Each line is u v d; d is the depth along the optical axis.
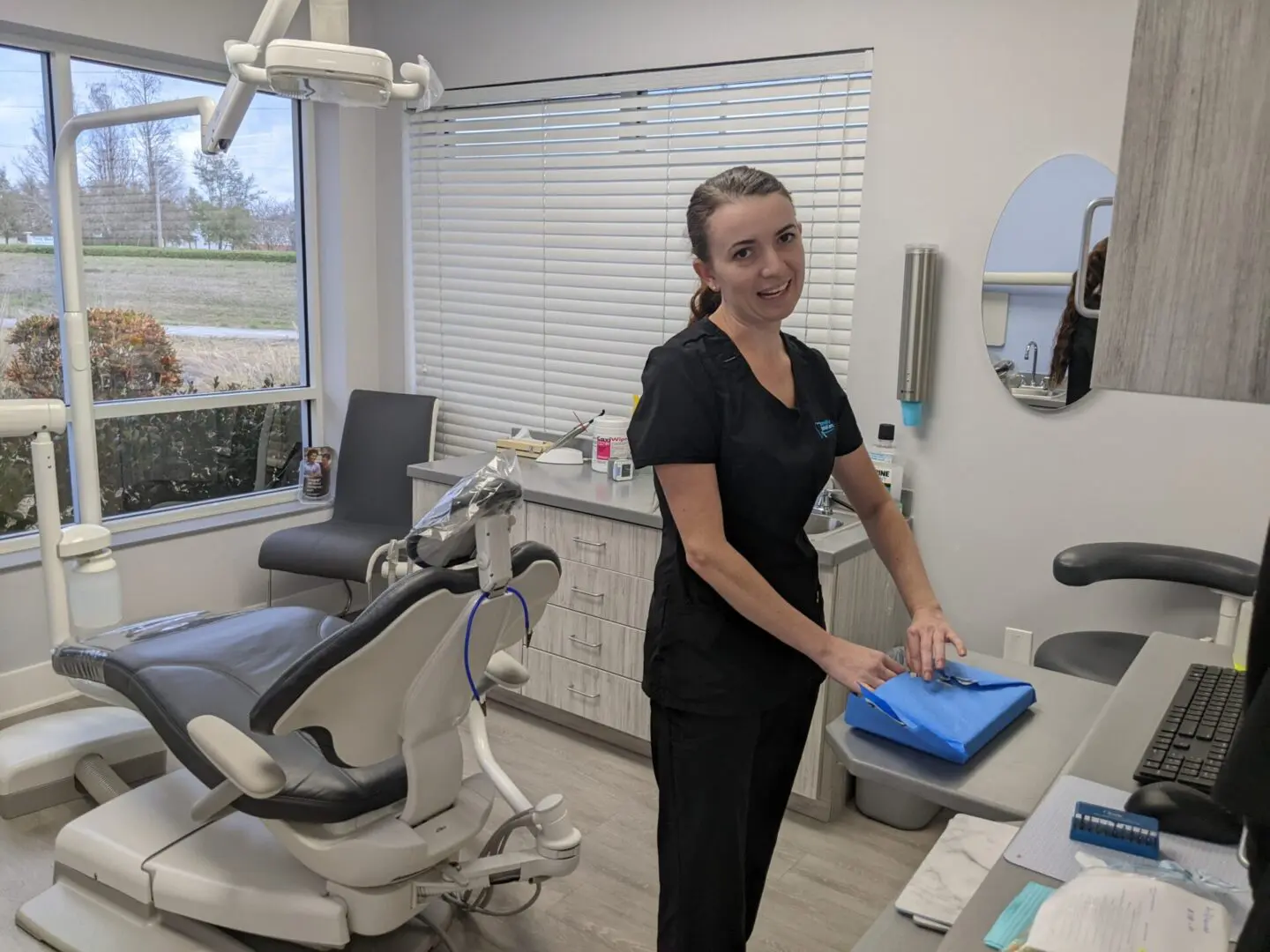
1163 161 0.60
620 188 3.18
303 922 1.77
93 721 2.61
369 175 3.80
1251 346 0.59
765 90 2.85
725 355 1.47
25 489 3.15
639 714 2.75
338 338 3.85
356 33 3.74
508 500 1.58
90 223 3.20
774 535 1.52
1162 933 0.84
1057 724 1.36
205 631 2.25
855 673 1.36
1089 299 2.39
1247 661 0.65
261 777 1.60
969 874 1.29
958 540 2.67
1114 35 2.28
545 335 3.47
